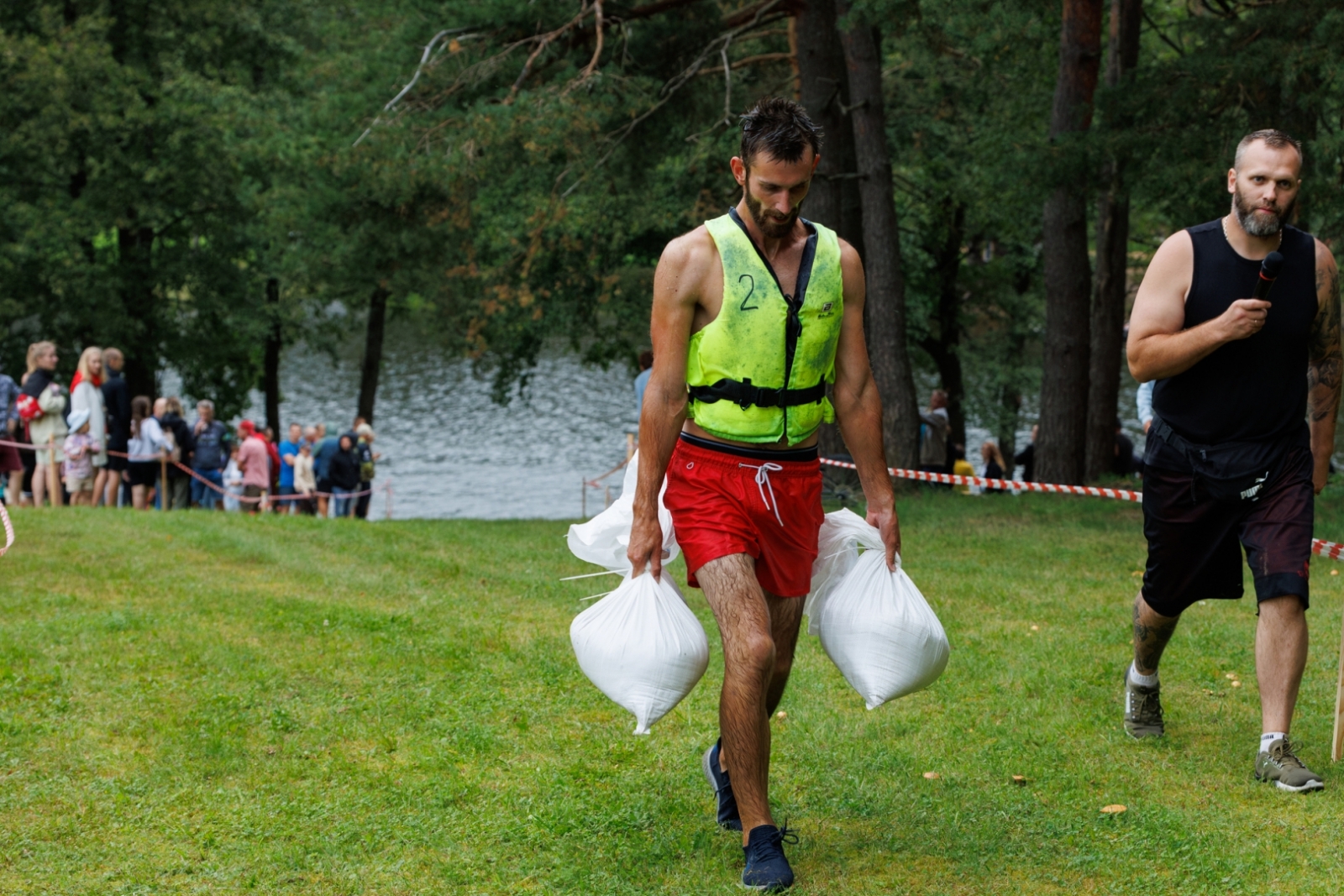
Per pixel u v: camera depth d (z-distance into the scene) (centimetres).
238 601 933
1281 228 538
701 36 2191
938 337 3562
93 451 1689
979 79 2484
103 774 574
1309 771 546
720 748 516
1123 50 2142
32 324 3622
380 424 5781
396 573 1123
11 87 3016
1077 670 755
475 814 535
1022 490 2006
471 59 2138
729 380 467
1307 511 550
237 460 2336
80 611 889
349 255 2734
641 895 456
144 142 3222
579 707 684
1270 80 1470
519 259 2495
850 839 507
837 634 490
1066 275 2083
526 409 6097
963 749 617
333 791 559
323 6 3597
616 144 2166
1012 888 459
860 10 1719
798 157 450
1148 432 579
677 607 469
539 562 1221
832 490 1811
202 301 3494
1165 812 520
